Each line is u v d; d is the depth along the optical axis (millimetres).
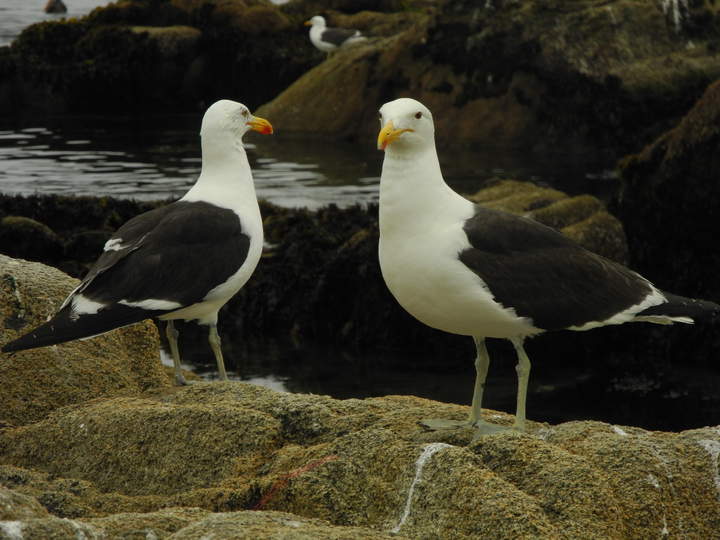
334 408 8516
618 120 28922
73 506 7297
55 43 37875
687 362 16531
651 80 28812
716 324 16391
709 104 17531
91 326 9164
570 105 29453
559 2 30750
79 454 8273
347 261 17656
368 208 20969
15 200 20766
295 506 6977
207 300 10008
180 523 6332
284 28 39062
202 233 9977
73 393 9570
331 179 25172
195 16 38750
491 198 20203
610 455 7047
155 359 10453
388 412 8492
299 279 18141
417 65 31250
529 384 15570
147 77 37219
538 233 8258
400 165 7984
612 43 29609
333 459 7125
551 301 8031
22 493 7211
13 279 10195
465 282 7809
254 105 37625
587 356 16672
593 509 6469
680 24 29812
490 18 30734
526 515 6199
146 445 8078
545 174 26234
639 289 8469
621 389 15414
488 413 8828
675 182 17766
